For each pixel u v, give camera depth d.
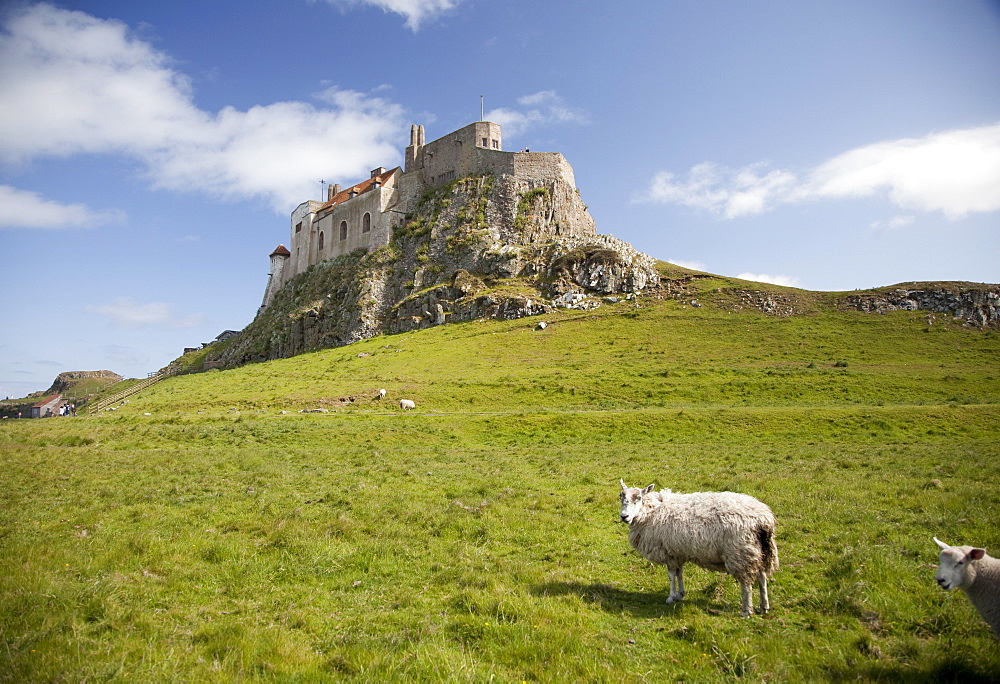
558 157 123.56
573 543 16.25
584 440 41.81
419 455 34.81
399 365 79.94
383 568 14.18
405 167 140.50
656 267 108.75
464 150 128.75
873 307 83.62
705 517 11.93
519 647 9.94
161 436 41.56
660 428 43.88
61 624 10.30
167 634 10.41
